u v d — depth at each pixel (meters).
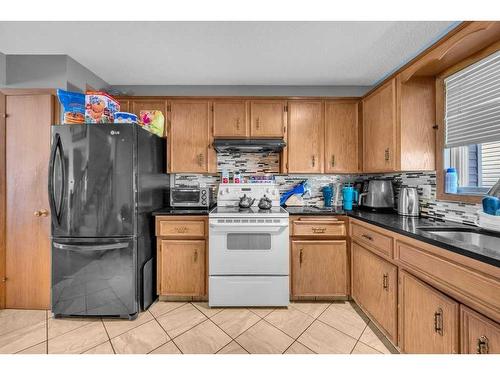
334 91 2.73
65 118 1.95
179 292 2.23
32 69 2.08
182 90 2.74
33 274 2.12
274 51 2.02
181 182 2.82
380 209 2.32
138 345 1.66
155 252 2.29
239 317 2.00
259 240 2.13
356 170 2.57
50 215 2.09
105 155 1.91
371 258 1.84
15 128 2.09
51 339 1.72
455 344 1.08
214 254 2.12
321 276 2.24
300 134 2.58
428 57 1.64
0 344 1.68
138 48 1.98
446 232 1.51
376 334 1.78
